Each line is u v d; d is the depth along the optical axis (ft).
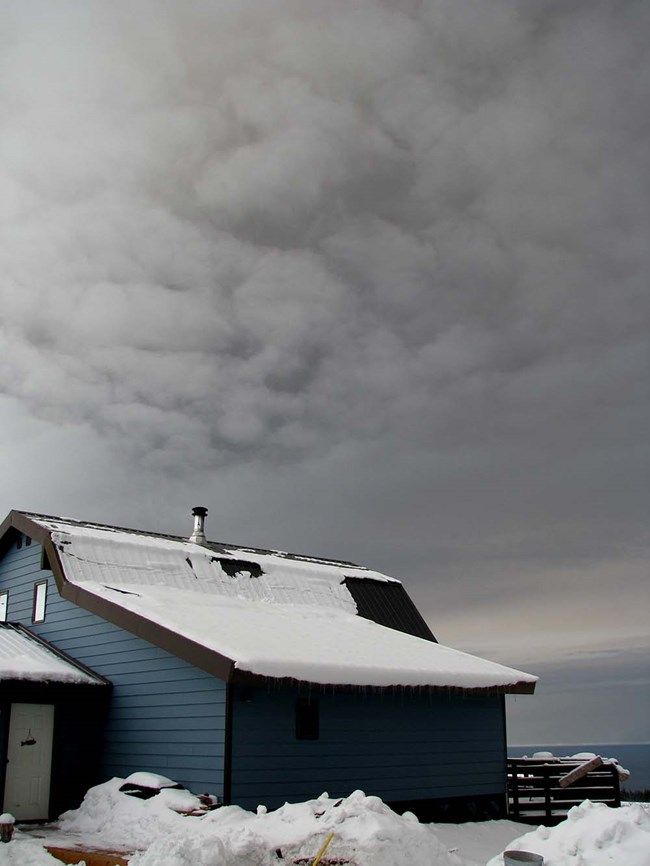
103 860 33.45
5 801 44.47
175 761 43.06
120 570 55.72
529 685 53.26
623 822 27.27
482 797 52.13
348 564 80.02
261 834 30.96
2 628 57.26
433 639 70.08
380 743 47.37
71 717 48.29
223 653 39.63
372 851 28.86
